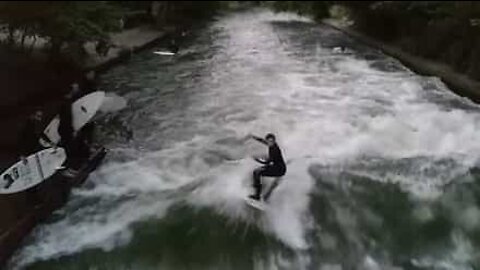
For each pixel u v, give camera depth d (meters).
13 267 9.26
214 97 17.06
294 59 22.52
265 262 9.75
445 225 10.60
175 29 30.95
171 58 22.94
